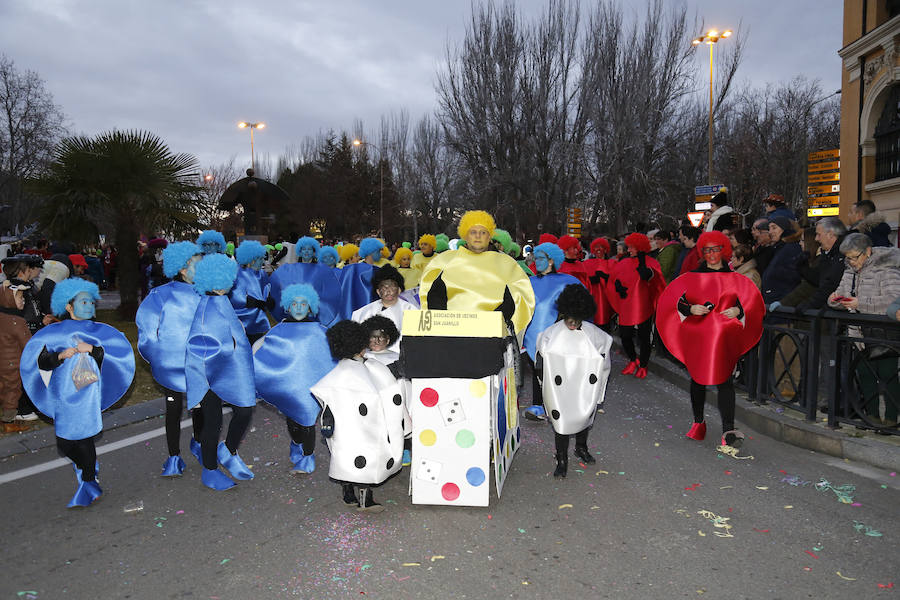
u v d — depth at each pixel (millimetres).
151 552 3748
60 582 3416
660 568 3453
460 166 42250
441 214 53375
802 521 3984
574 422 4820
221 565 3580
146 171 14234
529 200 38500
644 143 36156
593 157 37469
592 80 36781
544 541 3809
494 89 37906
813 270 6105
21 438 5930
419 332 4305
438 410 4301
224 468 5281
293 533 3986
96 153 14000
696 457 5293
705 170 41906
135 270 14992
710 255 5754
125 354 4883
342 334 4207
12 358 6262
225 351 4691
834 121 42562
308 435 5102
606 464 5156
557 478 4859
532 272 8242
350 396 4191
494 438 4352
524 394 7895
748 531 3867
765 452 5391
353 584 3346
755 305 5512
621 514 4168
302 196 57312
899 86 13398
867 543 3684
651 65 36125
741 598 3152
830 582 3277
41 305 6742
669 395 7645
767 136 41469
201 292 4762
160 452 5676
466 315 4309
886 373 5141
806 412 5773
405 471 5191
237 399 4738
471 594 3230
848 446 5156
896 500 4285
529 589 3268
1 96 46969
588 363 4820
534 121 37875
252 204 22094
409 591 3268
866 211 6402
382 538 3895
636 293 8562
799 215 38094
